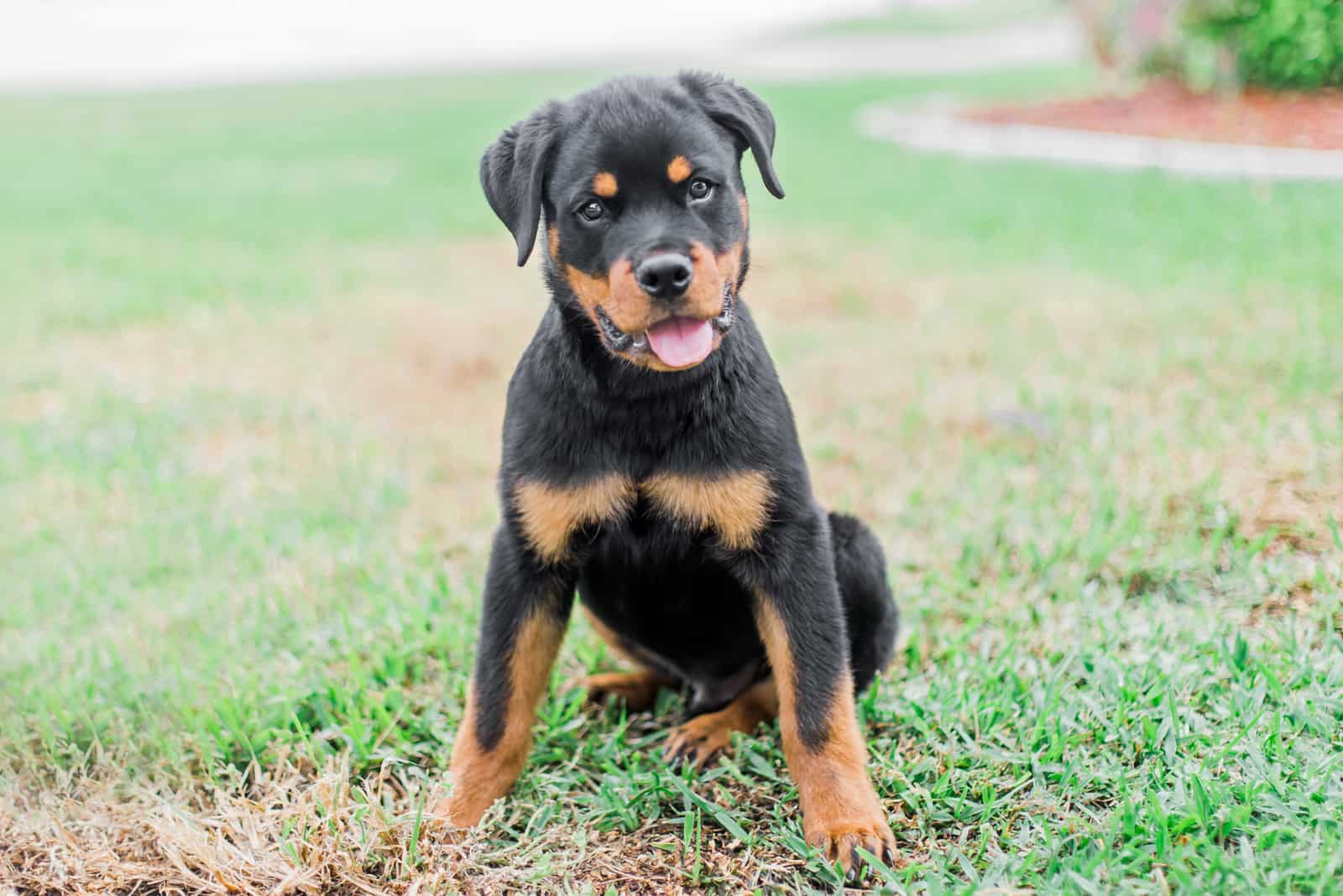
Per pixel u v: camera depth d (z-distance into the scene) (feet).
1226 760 9.15
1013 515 14.64
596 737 10.84
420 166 49.37
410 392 22.25
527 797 9.95
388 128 62.28
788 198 38.04
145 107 79.41
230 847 9.06
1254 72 33.01
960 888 8.07
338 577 14.70
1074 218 29.99
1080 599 12.58
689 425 9.45
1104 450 16.02
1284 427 15.40
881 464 17.17
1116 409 17.52
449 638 12.31
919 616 12.69
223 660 12.63
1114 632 11.55
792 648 9.41
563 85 79.30
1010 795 9.11
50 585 14.99
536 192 9.72
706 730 10.53
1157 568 12.70
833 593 9.61
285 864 8.93
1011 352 21.08
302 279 30.76
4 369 23.70
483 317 26.50
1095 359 19.92
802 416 19.36
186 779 10.23
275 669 12.22
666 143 9.46
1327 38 30.60
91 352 24.84
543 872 8.77
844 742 9.18
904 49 100.63
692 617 10.43
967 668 11.41
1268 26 31.58
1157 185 31.37
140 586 15.05
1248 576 12.22
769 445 9.53
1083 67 64.59
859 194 37.55
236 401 21.63
